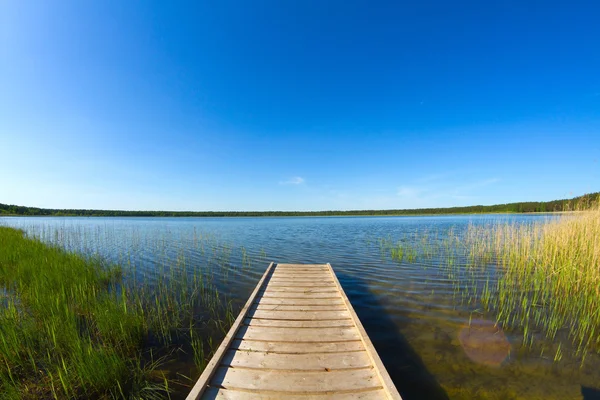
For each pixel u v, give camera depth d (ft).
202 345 16.11
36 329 15.33
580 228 28.99
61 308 17.84
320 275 27.71
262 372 11.28
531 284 26.84
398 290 26.13
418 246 52.24
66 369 12.54
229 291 26.66
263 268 36.32
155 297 24.43
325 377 11.01
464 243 53.01
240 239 69.67
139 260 41.29
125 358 14.62
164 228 111.86
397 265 36.78
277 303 19.48
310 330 15.14
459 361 14.30
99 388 11.94
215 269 35.81
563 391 12.00
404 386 12.41
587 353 14.93
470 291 25.71
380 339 16.69
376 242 60.75
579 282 23.53
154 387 12.26
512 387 12.27
